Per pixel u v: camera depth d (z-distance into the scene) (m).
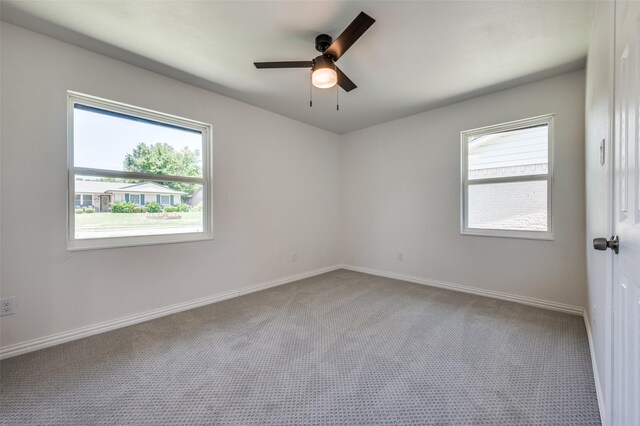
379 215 4.25
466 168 3.42
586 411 1.43
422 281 3.78
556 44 2.21
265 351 2.04
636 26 0.81
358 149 4.50
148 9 1.84
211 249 3.10
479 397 1.54
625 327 0.94
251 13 1.88
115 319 2.44
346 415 1.42
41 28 2.03
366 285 3.71
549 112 2.78
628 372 0.90
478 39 2.15
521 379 1.69
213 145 3.12
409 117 3.87
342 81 2.35
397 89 3.03
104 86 2.38
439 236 3.60
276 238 3.77
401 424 1.36
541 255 2.86
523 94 2.93
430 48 2.27
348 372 1.78
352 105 3.48
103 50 2.31
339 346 2.10
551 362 1.85
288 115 3.83
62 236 2.20
